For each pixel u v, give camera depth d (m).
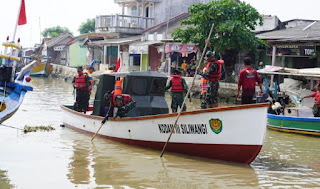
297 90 18.45
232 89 22.64
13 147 10.56
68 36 60.12
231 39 22.17
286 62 23.95
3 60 11.87
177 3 41.03
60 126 14.06
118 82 11.26
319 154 10.63
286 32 24.19
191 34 23.70
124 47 39.50
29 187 7.53
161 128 9.93
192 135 9.38
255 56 25.77
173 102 11.45
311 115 14.08
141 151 10.36
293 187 7.76
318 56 20.66
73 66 53.97
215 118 8.90
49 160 9.40
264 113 8.38
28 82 11.64
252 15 22.55
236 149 8.88
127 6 43.69
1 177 8.08
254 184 7.88
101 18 42.69
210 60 10.09
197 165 9.09
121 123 11.00
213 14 22.61
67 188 7.50
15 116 15.84
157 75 11.34
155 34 35.09
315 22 25.91
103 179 8.04
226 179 8.13
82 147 10.77
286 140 12.58
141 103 11.21
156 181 7.95
